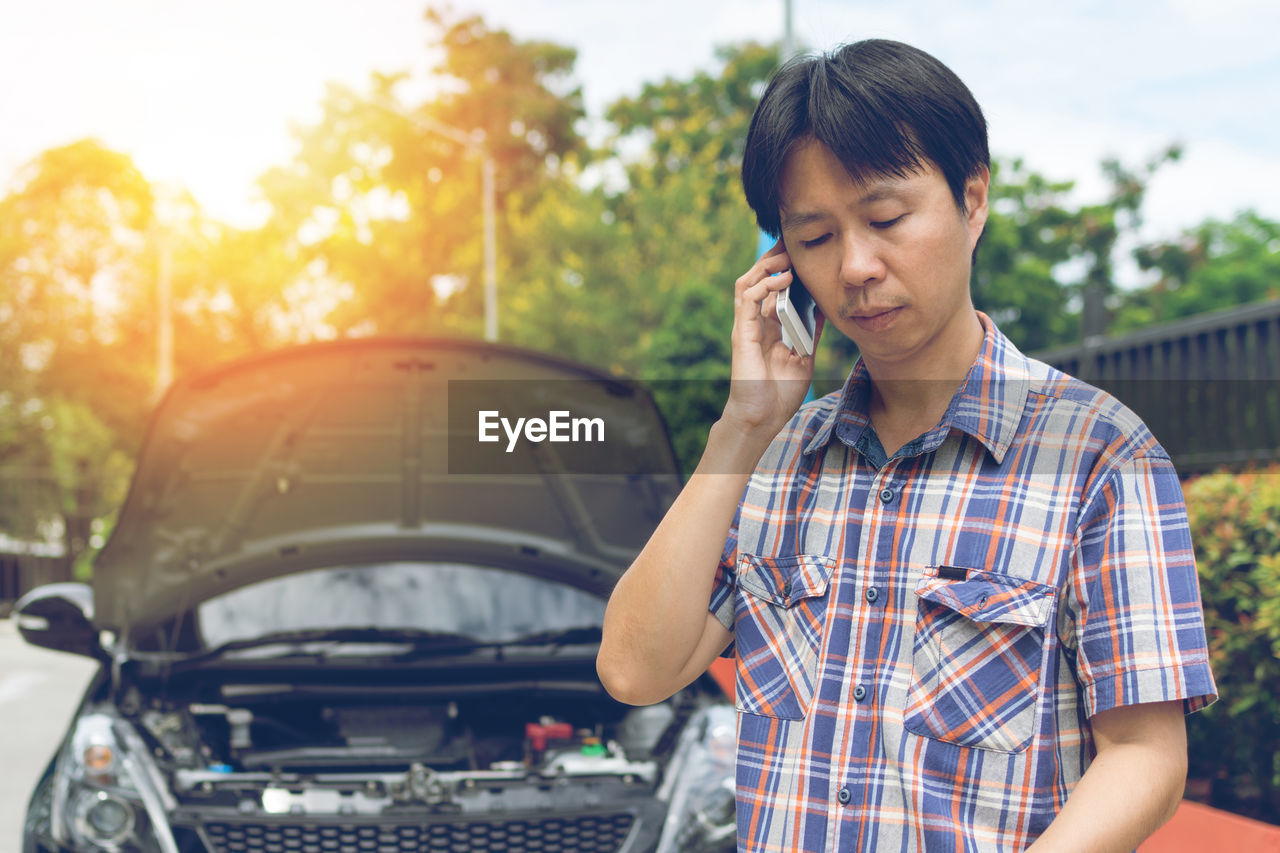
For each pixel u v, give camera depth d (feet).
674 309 38.45
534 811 8.76
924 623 3.43
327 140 116.78
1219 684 12.04
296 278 117.39
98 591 11.35
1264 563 11.35
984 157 3.48
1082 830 3.10
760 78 103.04
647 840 8.69
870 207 3.35
